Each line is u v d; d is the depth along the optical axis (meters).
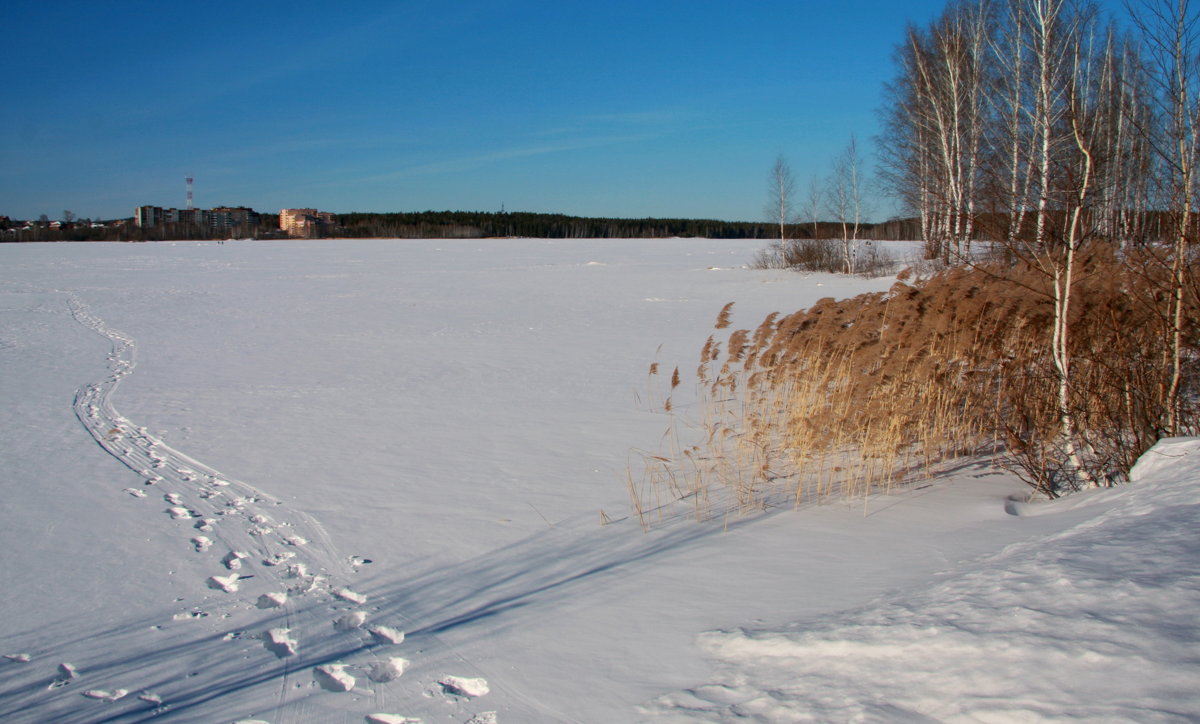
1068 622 2.87
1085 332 6.66
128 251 71.19
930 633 3.11
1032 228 6.87
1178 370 5.66
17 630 4.15
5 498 6.58
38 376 13.63
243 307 27.23
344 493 6.76
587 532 5.68
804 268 38.19
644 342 18.28
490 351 16.88
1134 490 4.57
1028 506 5.45
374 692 3.42
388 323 22.53
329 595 4.59
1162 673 2.43
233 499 6.59
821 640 3.37
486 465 7.74
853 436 7.04
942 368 7.40
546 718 3.14
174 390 12.26
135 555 5.27
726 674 3.35
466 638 3.96
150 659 3.79
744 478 7.04
